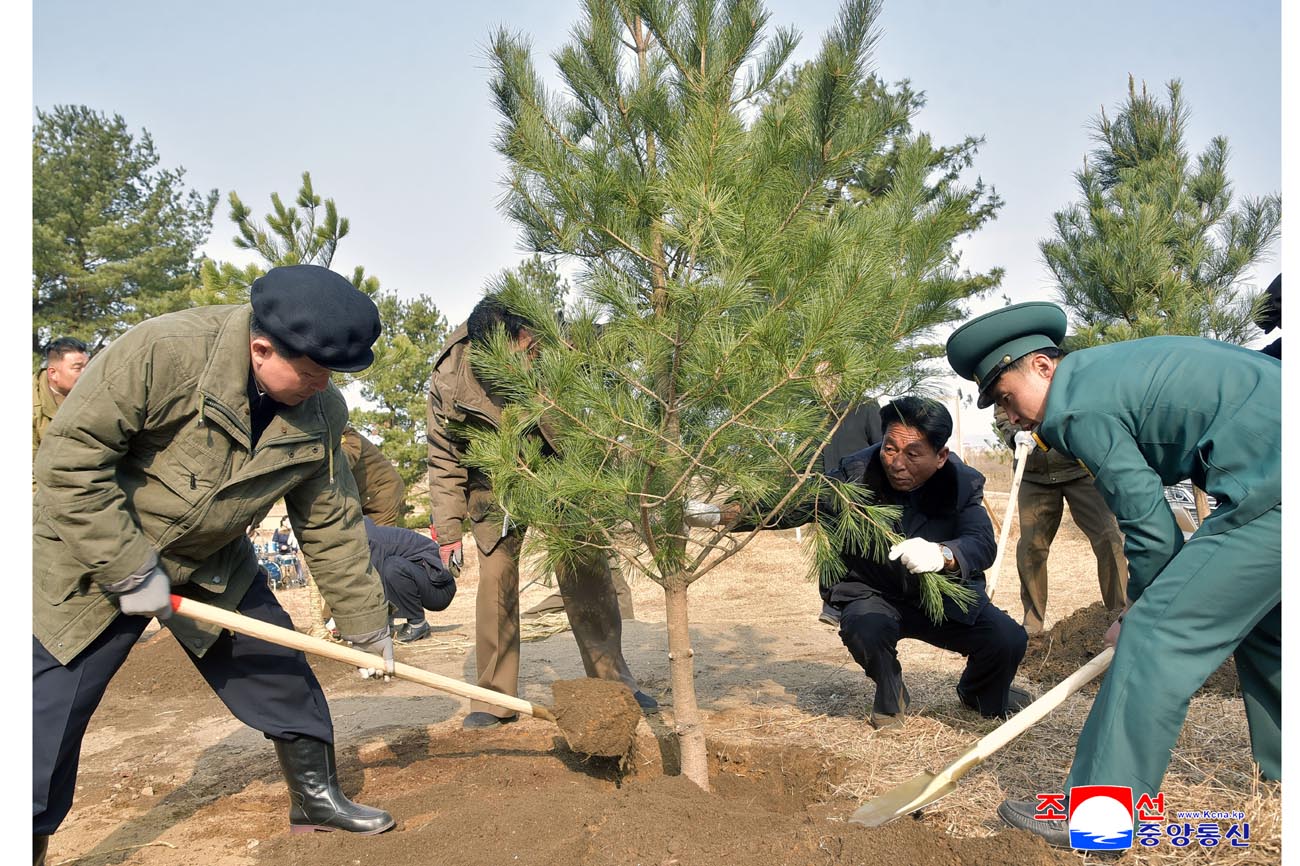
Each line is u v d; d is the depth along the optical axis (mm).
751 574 8578
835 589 3639
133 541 2260
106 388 2160
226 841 2846
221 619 2482
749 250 2480
